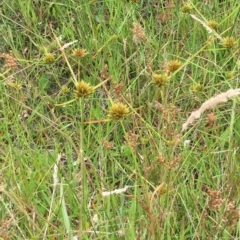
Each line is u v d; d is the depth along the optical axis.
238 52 1.05
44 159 0.93
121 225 0.83
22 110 1.02
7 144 0.99
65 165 0.97
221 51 1.07
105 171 0.92
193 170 0.92
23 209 0.82
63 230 0.85
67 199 0.90
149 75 1.02
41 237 0.84
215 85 0.98
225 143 0.95
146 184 0.85
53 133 1.00
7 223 0.82
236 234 0.82
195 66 1.05
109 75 1.02
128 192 0.91
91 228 0.83
